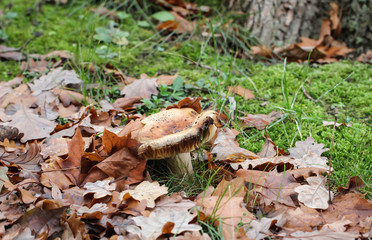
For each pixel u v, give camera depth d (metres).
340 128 3.48
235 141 3.21
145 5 5.75
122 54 4.89
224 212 2.37
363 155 3.13
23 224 2.23
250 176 2.71
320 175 2.73
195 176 2.82
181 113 2.71
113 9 5.81
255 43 5.08
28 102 3.66
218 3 5.55
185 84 4.14
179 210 2.37
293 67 4.65
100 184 2.54
